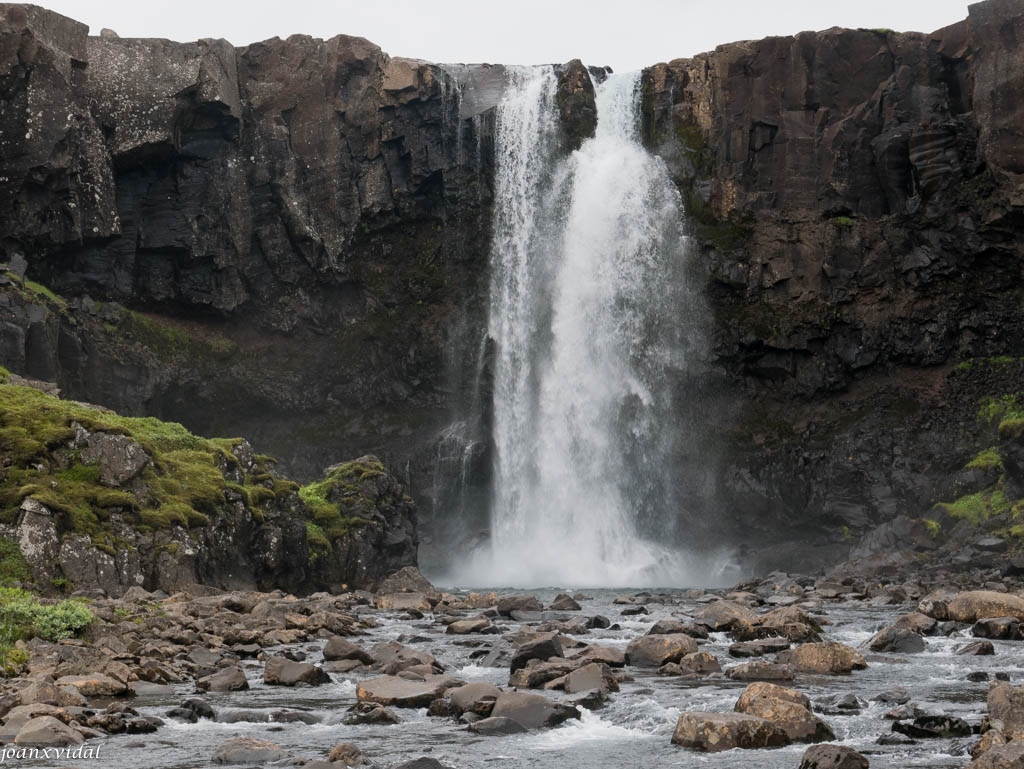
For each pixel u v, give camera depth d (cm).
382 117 4731
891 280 4525
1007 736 937
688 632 1764
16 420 2416
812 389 4556
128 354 4328
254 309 4694
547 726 1095
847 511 4334
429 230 4838
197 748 1011
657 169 4872
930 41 4641
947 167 4447
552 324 4869
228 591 2516
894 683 1313
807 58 4700
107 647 1516
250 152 4691
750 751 989
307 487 3316
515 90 5012
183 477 2623
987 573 3516
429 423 4772
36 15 4150
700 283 4700
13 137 4056
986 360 4431
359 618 2111
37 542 2219
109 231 4347
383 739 1050
